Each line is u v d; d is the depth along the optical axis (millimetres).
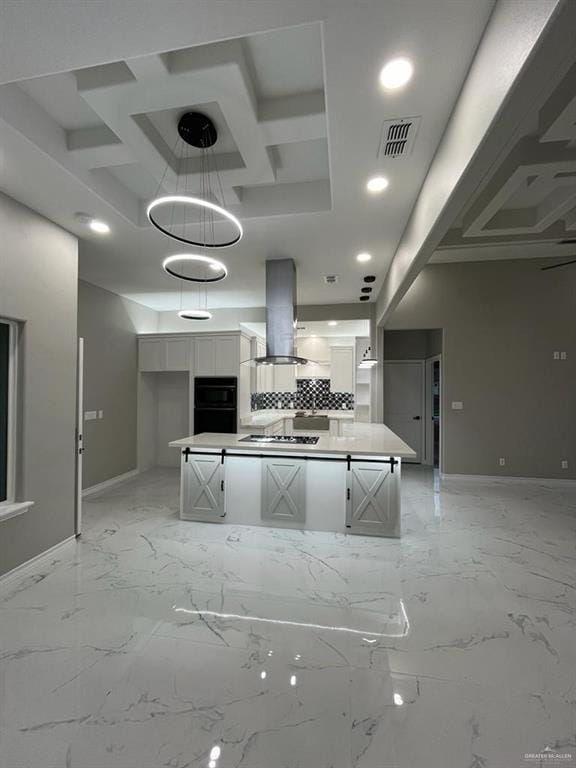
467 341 5641
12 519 2729
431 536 3518
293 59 1808
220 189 2824
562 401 5426
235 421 5875
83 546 3277
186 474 3910
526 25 1169
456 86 1711
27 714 1606
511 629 2184
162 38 1414
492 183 2918
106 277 4754
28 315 2840
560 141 2527
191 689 1741
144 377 6344
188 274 4609
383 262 4102
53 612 2320
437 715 1614
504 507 4371
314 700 1688
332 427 6789
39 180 2479
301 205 2953
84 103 2123
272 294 4039
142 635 2113
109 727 1551
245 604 2416
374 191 2631
